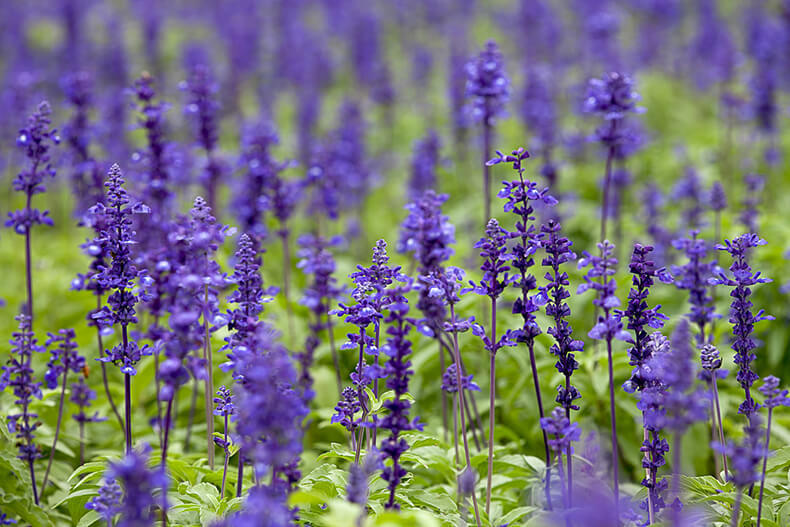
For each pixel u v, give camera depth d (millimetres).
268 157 10922
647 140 18875
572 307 11156
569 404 6594
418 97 24875
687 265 6773
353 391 6621
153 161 9945
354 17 35500
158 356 8578
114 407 8516
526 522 6836
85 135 11500
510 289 11125
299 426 8336
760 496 5863
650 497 6398
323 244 9203
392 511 5559
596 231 14727
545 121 16828
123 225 6410
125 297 6391
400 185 18750
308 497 5062
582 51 27016
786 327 10977
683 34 33344
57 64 26375
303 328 11219
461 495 7102
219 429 9391
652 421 6016
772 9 33688
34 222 8055
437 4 37031
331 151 15227
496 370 10117
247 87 26047
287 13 36688
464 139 17719
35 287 12672
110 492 5742
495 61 9938
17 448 7539
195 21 39406
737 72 25422
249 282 6273
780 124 20625
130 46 32250
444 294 6219
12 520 6277
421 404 9867
